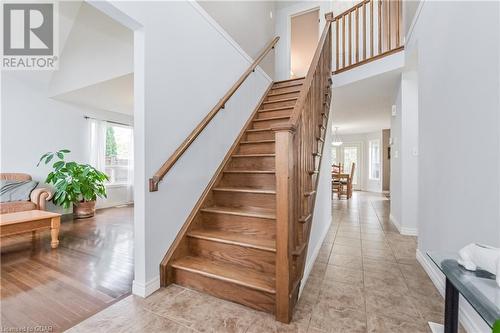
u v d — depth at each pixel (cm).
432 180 199
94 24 324
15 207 347
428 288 191
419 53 232
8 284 197
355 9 385
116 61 342
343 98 446
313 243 240
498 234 114
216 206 252
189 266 192
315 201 247
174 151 213
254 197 237
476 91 133
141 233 181
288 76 530
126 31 327
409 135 341
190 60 238
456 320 124
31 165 433
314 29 633
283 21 540
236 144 316
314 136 233
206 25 267
